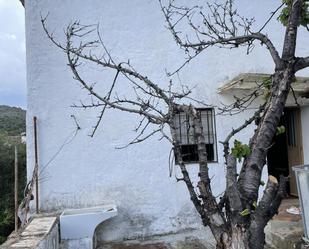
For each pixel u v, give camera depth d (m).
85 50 7.73
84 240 6.63
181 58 8.12
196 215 7.92
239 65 8.40
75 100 7.60
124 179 7.73
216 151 8.08
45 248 4.96
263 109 2.46
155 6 8.12
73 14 7.71
